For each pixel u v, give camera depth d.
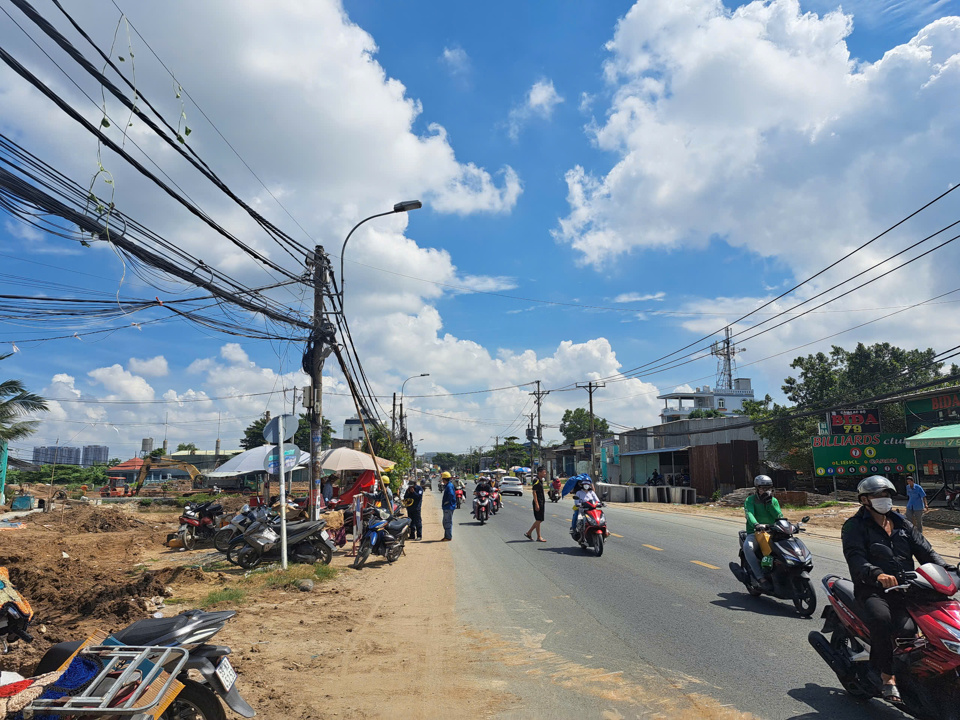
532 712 4.73
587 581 10.15
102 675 3.28
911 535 4.57
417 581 10.48
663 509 29.81
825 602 8.51
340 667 5.80
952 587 4.10
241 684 5.26
